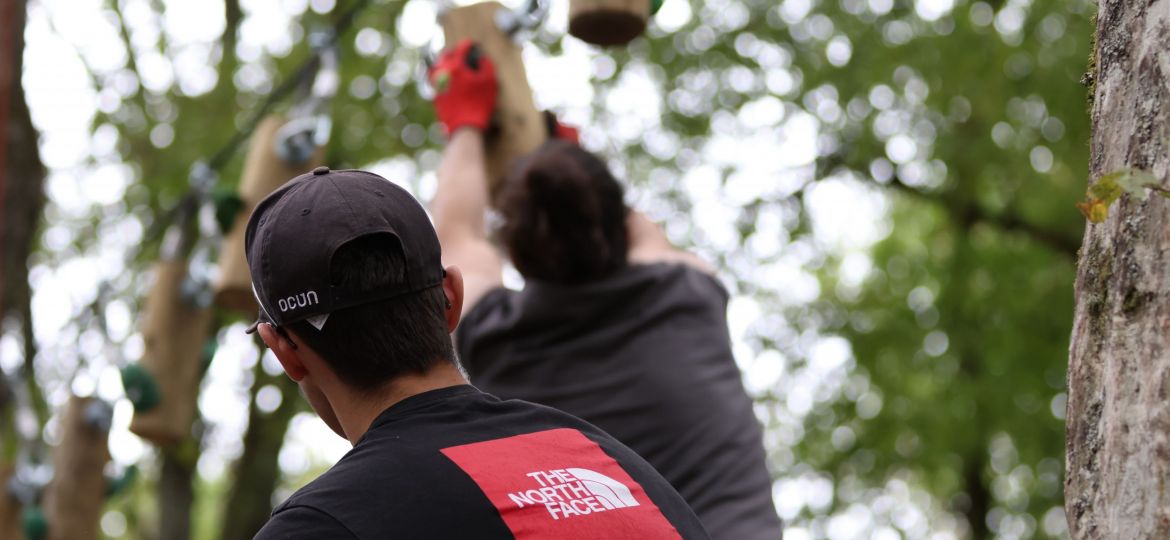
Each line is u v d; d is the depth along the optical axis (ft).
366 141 46.06
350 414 6.67
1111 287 5.98
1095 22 6.56
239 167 44.52
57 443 21.31
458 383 6.73
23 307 33.45
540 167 10.22
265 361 47.55
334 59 17.20
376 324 6.49
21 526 21.11
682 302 10.38
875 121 46.11
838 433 52.70
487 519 6.03
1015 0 42.65
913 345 51.26
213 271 18.06
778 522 9.87
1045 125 44.01
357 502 6.00
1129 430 5.79
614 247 10.34
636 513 6.38
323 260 6.41
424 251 6.64
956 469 53.42
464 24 12.38
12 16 26.89
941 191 49.93
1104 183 5.75
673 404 9.95
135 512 50.96
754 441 10.13
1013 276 50.03
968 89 41.45
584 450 6.60
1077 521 6.03
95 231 46.65
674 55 47.16
